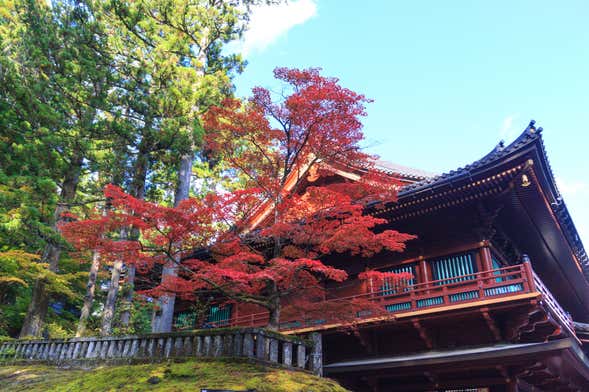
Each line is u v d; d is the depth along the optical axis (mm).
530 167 14164
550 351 13211
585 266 22625
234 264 12156
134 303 20422
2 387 11305
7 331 22641
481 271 16078
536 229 18359
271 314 11969
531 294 13461
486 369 15172
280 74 13109
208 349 10414
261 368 9500
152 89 21922
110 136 20328
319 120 12891
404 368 15734
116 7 22422
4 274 18906
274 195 13359
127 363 11461
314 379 9742
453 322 15523
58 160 18672
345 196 13117
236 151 16078
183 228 11125
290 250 13766
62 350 13398
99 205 23922
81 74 19734
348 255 19562
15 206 16406
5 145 17609
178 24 24266
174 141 19844
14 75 18469
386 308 16969
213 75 24094
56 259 20547
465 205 16344
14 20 22594
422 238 17922
